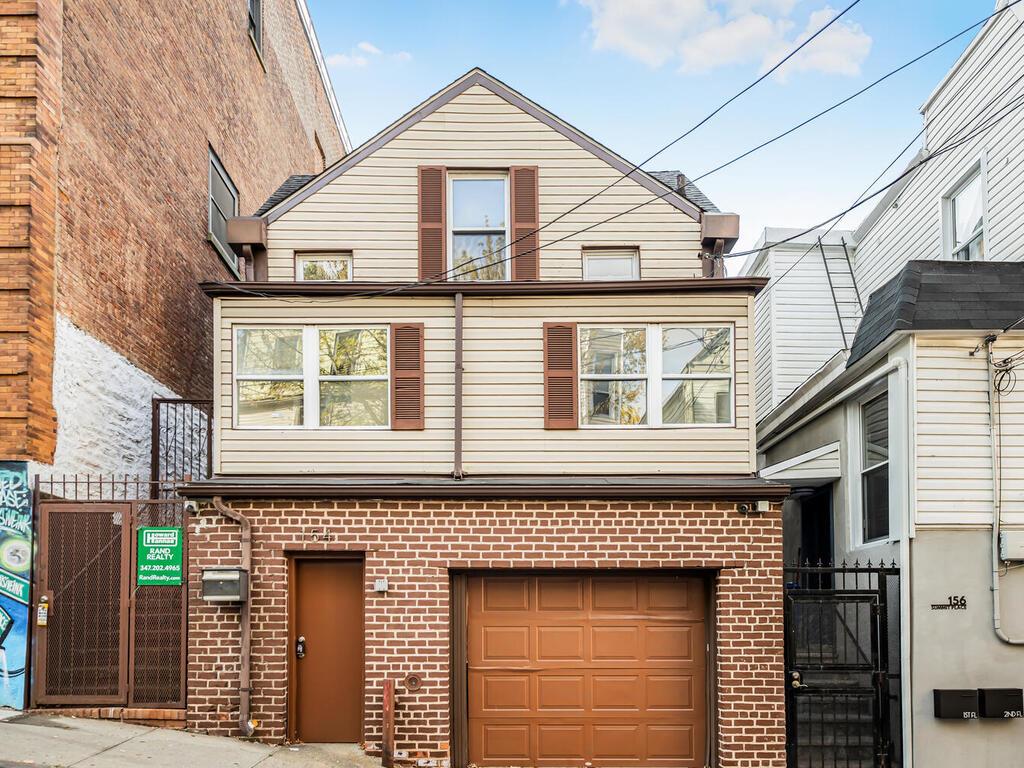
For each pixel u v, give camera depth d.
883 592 10.11
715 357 10.90
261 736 9.72
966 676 9.74
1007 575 9.86
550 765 10.17
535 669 10.27
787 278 17.14
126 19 12.25
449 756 9.85
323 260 11.68
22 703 9.51
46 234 9.92
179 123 14.33
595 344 10.94
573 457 10.66
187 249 14.63
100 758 8.25
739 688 9.91
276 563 9.96
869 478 11.97
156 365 13.16
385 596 10.02
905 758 9.69
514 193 11.68
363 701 10.05
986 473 9.95
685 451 10.68
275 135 20.88
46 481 9.78
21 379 9.48
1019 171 11.45
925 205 14.25
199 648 9.74
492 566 10.09
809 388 13.70
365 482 10.20
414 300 10.91
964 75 13.03
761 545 10.12
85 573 9.74
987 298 10.13
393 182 11.68
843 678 10.03
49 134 10.05
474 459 10.62
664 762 10.20
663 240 11.61
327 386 10.82
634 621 10.38
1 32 9.86
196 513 9.94
